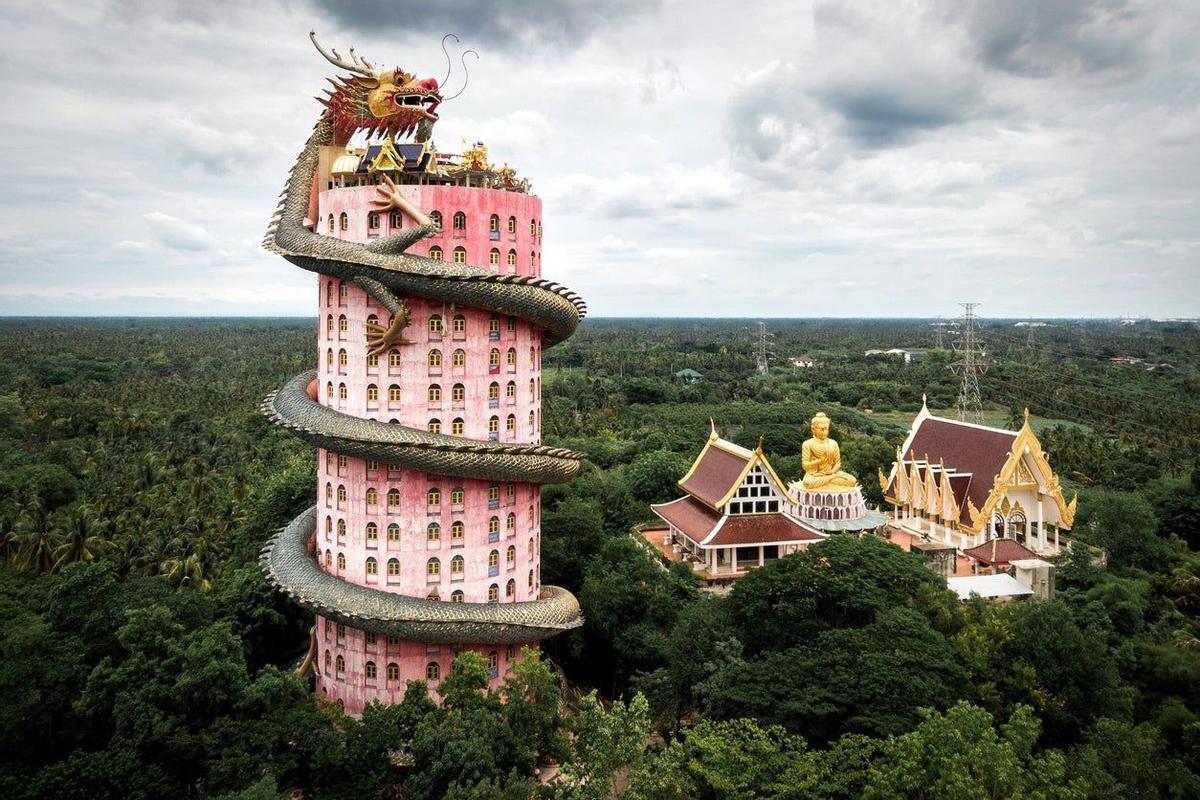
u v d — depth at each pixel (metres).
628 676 80.00
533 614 66.31
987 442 103.50
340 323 67.12
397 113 68.19
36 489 128.50
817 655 59.03
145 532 107.00
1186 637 70.75
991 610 68.31
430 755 51.09
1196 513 107.25
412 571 66.19
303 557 69.75
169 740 50.53
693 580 86.88
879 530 102.88
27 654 56.22
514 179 73.06
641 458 137.25
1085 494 115.38
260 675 56.22
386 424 63.69
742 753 47.88
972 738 44.62
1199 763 53.34
